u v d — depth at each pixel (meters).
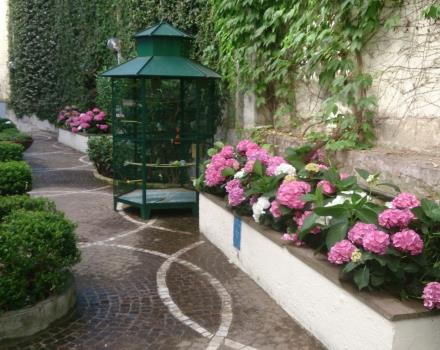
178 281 4.07
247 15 5.92
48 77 16.09
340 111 4.86
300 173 3.80
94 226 5.69
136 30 8.41
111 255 4.70
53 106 15.89
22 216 3.49
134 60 5.98
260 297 3.77
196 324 3.34
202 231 5.38
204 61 7.12
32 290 3.20
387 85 4.24
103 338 3.14
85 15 12.47
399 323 2.47
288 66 5.46
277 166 4.05
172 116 6.31
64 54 14.37
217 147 5.52
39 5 15.77
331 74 4.74
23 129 17.66
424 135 3.93
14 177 5.49
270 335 3.20
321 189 3.29
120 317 3.43
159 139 6.21
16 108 17.92
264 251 3.83
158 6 7.89
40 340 3.10
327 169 3.81
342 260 2.78
